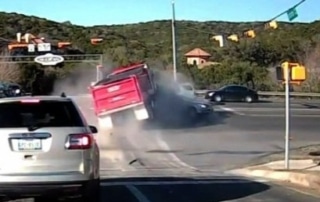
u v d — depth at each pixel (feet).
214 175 60.03
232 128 116.47
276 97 221.05
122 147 90.38
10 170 34.53
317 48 274.98
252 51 294.25
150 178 56.54
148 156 81.20
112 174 61.26
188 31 359.46
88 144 35.70
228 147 90.43
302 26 310.45
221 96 191.52
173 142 96.84
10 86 190.60
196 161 76.07
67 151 35.12
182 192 46.98
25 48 269.03
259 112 150.92
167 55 301.63
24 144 34.73
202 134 107.45
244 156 80.28
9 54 277.64
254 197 44.70
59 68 291.17
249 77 255.29
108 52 317.42
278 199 43.88
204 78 261.44
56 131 35.09
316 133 108.68
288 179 55.83
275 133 108.78
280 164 67.72
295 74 61.31
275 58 290.15
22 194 34.73
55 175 34.78
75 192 35.37
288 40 294.87
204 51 316.60
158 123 121.08
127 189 48.57
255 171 62.75
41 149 34.83
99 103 107.96
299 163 68.33
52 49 297.12
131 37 394.32
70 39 358.02
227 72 259.39
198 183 52.47
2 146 34.60
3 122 35.12
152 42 375.66
